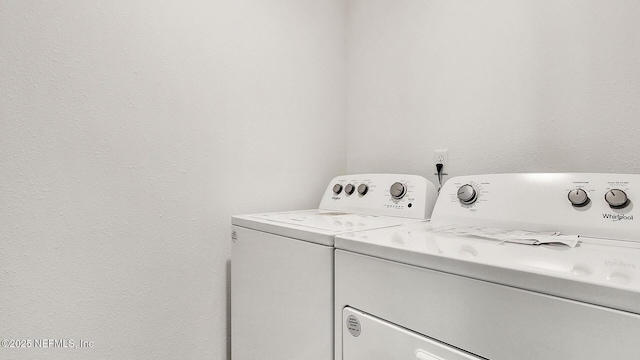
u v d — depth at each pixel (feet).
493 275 1.77
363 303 2.38
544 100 3.56
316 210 4.66
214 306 4.03
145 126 3.55
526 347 1.65
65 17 3.11
